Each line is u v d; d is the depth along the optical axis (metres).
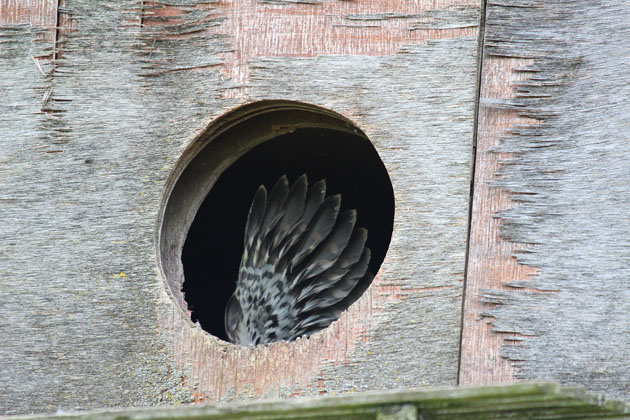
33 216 6.53
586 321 6.04
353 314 6.21
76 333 6.38
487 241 6.22
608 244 6.11
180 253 6.84
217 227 9.55
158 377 6.28
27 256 6.48
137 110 6.63
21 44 6.74
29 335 6.39
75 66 6.69
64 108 6.64
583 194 6.20
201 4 6.70
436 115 6.40
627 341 5.98
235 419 4.75
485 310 6.14
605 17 6.38
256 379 6.20
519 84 6.37
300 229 7.55
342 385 6.14
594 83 6.31
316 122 6.91
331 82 6.52
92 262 6.46
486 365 6.08
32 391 6.32
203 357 6.27
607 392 5.93
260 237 7.79
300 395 6.14
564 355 6.01
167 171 6.55
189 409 4.72
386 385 6.12
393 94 6.46
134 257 6.45
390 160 6.38
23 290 6.45
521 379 6.02
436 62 6.46
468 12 6.49
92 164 6.58
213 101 6.60
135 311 6.38
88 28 6.73
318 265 7.44
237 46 6.63
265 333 7.56
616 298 6.04
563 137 6.28
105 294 6.41
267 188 9.09
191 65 6.65
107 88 6.66
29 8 6.77
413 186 6.33
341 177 9.15
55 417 4.79
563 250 6.14
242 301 7.80
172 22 6.70
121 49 6.69
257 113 6.74
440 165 6.34
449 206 6.29
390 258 6.25
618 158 6.21
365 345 6.18
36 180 6.58
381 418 4.70
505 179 6.28
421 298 6.20
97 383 6.30
